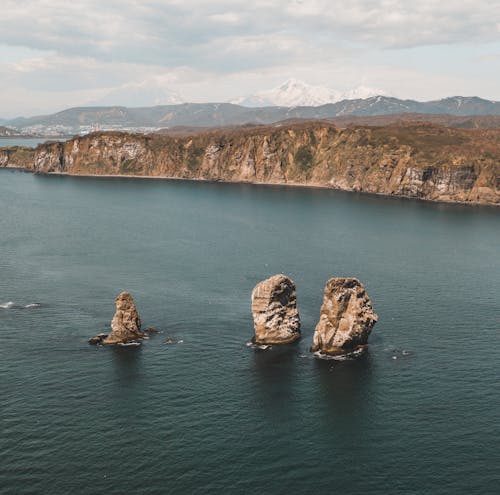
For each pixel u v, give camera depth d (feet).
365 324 301.84
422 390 257.55
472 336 323.37
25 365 279.08
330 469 197.67
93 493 183.01
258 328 315.58
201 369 279.08
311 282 435.94
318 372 276.82
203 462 200.85
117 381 263.90
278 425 226.79
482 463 201.36
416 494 184.65
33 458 201.05
